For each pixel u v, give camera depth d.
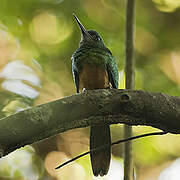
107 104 4.79
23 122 4.39
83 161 10.59
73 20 11.20
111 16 11.42
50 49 11.12
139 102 4.83
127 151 6.54
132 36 7.34
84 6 11.38
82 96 4.76
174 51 11.42
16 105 8.95
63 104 4.64
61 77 10.82
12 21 11.16
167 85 10.88
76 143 10.80
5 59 10.91
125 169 6.48
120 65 10.70
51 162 10.52
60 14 11.26
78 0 11.38
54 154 10.62
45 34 11.20
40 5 11.24
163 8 11.70
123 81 10.60
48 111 4.55
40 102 10.07
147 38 11.55
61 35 11.18
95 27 11.15
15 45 11.12
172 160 10.95
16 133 4.34
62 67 10.93
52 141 10.71
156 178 10.84
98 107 4.76
